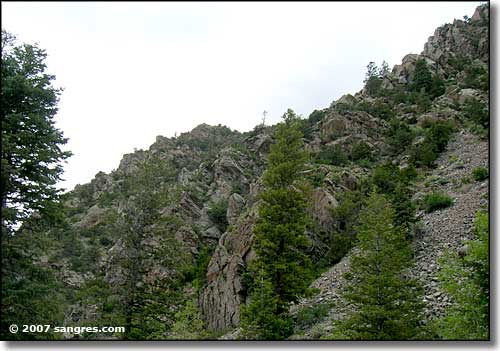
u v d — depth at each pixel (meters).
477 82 50.47
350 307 19.94
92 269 28.30
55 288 17.19
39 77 18.70
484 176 28.48
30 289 15.72
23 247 16.53
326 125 46.16
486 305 11.96
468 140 38.38
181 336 20.41
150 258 21.61
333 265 27.16
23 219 17.14
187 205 41.44
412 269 19.97
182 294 26.08
